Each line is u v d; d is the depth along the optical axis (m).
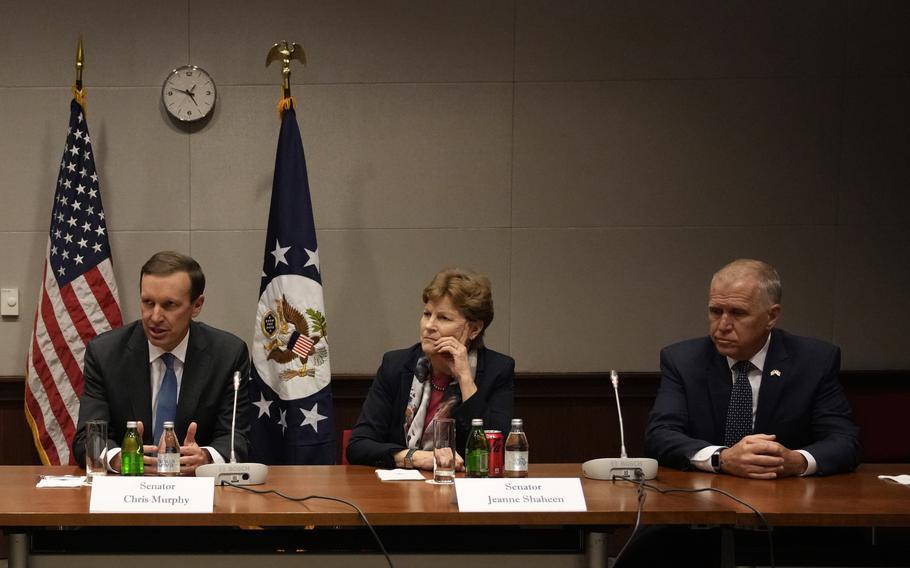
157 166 4.34
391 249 4.39
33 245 4.30
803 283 4.39
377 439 2.79
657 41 4.38
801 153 4.38
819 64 4.38
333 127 4.38
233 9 4.35
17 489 2.22
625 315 4.39
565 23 4.38
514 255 4.39
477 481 2.03
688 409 2.80
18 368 4.29
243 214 4.36
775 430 2.73
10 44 4.30
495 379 2.78
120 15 4.32
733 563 2.18
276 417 3.89
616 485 2.34
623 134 4.39
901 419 4.17
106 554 1.97
